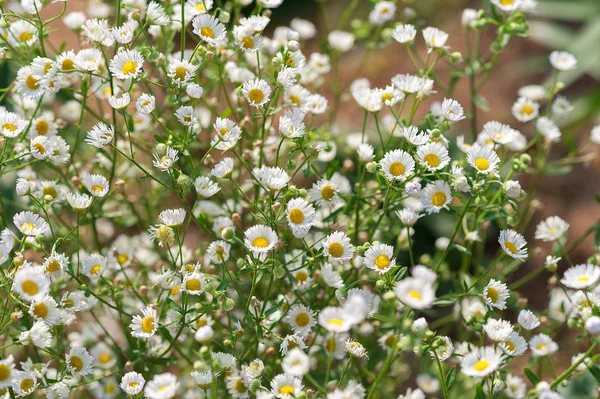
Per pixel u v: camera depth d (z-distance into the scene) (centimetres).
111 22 110
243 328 96
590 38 122
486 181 96
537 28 125
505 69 135
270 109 97
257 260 92
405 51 141
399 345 90
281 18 157
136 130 104
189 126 97
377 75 138
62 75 98
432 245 118
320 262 98
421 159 94
